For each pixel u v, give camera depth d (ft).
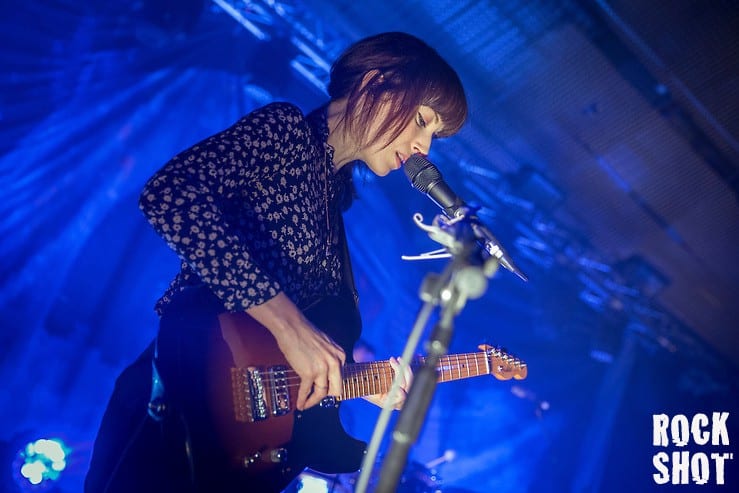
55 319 28.30
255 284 6.23
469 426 31.30
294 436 7.00
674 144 25.50
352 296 8.16
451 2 21.99
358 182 28.89
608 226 28.94
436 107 7.52
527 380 32.22
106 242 29.07
